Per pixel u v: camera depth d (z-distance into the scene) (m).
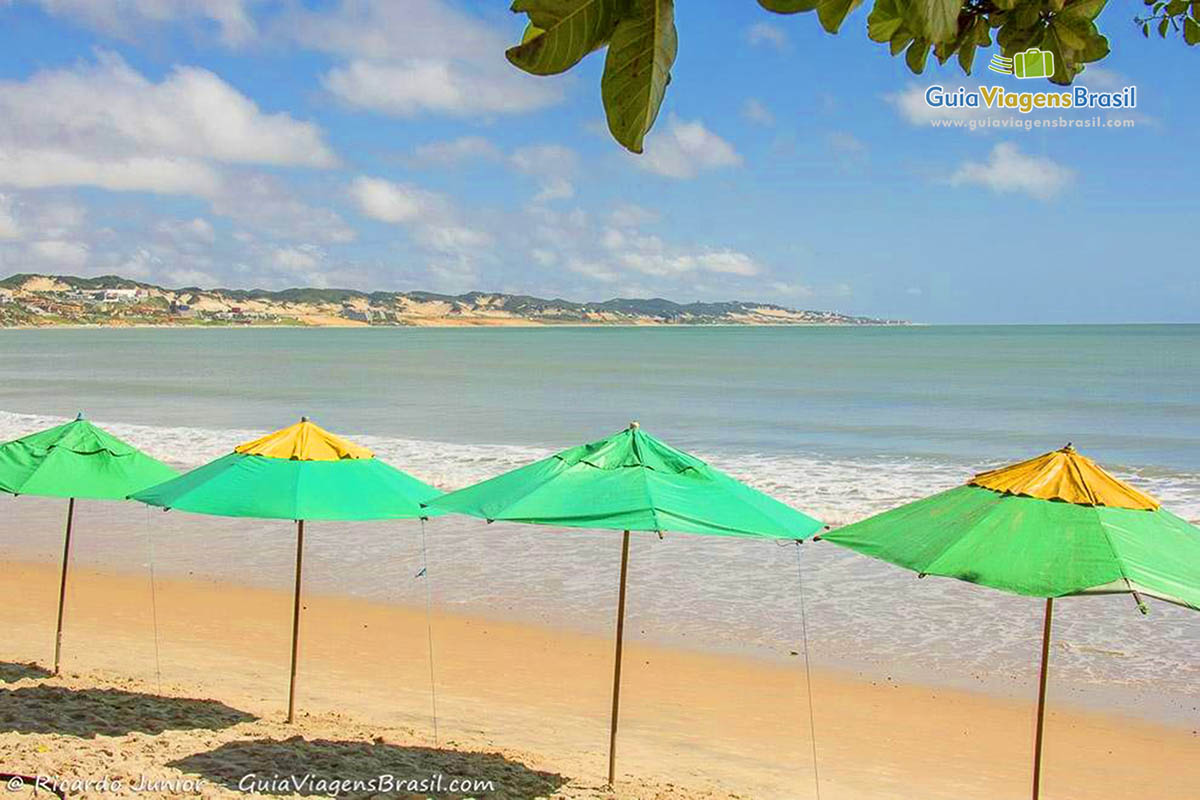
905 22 1.05
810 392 50.78
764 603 13.18
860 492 21.06
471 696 9.77
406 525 17.66
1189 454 28.48
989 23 1.64
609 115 1.02
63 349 113.38
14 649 10.46
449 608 12.84
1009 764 8.55
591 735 8.86
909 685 10.36
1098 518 5.03
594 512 5.98
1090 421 37.06
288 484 7.04
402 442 29.66
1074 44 1.62
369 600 13.14
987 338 160.38
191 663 10.35
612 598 13.34
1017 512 5.16
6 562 14.84
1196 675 10.59
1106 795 8.00
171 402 44.03
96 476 7.73
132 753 7.17
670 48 1.01
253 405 43.09
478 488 6.81
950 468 25.06
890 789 7.99
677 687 10.23
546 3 0.98
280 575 14.32
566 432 33.53
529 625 12.18
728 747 8.73
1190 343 125.19
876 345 124.75
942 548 5.12
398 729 8.52
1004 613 12.74
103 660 10.25
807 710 9.66
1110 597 13.33
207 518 18.08
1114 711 9.70
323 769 7.18
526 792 7.21
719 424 36.41
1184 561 4.88
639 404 44.56
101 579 13.95
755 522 6.13
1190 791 8.09
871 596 13.49
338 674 10.26
